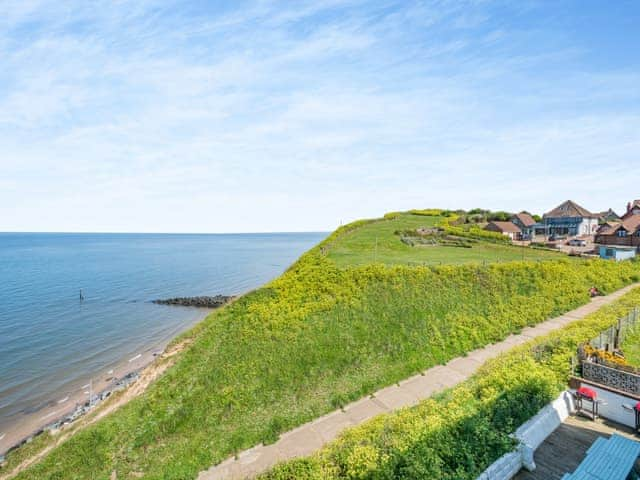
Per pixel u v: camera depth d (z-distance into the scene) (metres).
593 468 6.34
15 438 18.33
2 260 103.06
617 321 15.41
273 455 11.37
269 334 17.12
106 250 146.62
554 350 12.18
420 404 10.91
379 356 16.53
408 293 21.03
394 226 47.53
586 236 57.06
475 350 17.39
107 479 11.16
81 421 15.72
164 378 15.25
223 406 13.68
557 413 9.12
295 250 144.75
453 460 7.16
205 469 11.16
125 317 41.91
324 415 13.30
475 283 22.73
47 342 32.94
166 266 87.31
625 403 8.96
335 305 19.47
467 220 58.28
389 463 7.28
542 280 24.36
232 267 85.19
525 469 7.34
